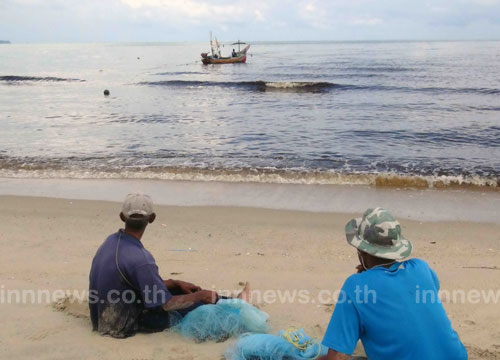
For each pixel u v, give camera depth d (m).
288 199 9.11
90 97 30.27
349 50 122.19
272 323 4.06
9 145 15.11
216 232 7.11
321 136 16.28
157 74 52.06
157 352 3.47
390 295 2.57
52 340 3.60
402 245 2.67
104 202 8.75
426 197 9.30
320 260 5.87
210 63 71.25
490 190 9.86
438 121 19.02
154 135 16.83
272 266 5.61
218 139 15.98
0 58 105.50
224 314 3.81
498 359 3.44
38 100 28.75
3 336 3.65
